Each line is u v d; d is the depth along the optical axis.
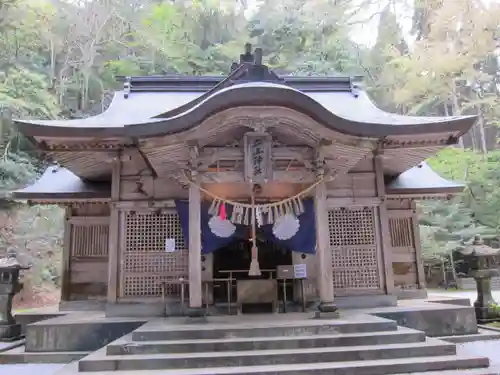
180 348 6.49
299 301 10.07
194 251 8.18
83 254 11.71
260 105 7.88
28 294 20.20
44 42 34.50
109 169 11.05
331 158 9.00
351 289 10.27
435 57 33.88
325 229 8.47
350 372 5.85
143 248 10.05
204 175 8.48
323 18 41.53
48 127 8.57
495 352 7.70
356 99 12.09
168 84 12.27
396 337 6.78
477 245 11.30
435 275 28.41
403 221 12.70
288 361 6.21
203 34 41.06
